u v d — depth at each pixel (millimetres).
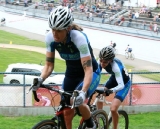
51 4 62625
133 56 34781
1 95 11000
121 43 38281
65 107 4316
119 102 6137
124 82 6281
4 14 61750
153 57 33594
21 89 10992
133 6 59375
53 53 4402
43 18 51750
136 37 36156
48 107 10969
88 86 4094
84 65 4152
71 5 64750
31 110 10898
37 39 46438
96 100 5648
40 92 11023
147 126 9180
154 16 45500
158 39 33438
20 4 69438
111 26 41688
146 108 11461
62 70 25312
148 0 58219
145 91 11602
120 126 6582
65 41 4102
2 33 50688
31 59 30156
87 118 4566
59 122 4312
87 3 65250
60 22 3789
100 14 49500
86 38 4168
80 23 46844
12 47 37406
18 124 9492
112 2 66250
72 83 4449
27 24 55344
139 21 44156
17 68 17562
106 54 5832
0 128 8883
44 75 4410
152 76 24453
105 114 5441
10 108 10852
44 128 4207
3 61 28281
